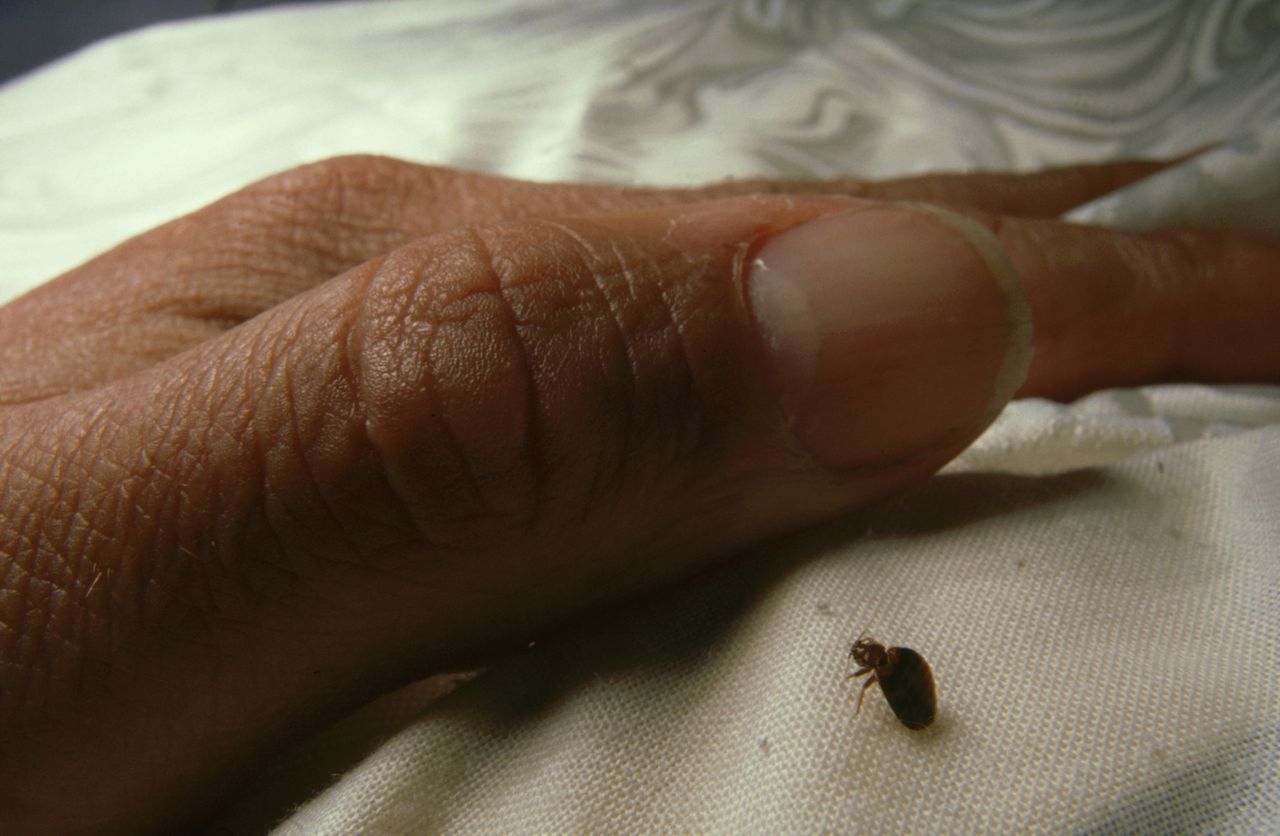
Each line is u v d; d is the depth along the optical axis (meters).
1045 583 0.08
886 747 0.08
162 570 0.08
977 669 0.08
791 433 0.08
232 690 0.08
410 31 0.22
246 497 0.08
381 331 0.08
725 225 0.08
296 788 0.09
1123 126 0.16
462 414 0.07
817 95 0.17
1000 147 0.16
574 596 0.08
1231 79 0.16
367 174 0.12
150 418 0.08
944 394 0.08
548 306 0.08
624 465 0.08
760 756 0.08
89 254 0.15
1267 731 0.07
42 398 0.10
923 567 0.08
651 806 0.08
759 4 0.21
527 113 0.17
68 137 0.19
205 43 0.23
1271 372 0.11
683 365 0.08
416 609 0.08
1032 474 0.10
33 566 0.08
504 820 0.08
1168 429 0.10
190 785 0.08
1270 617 0.08
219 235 0.11
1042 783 0.07
